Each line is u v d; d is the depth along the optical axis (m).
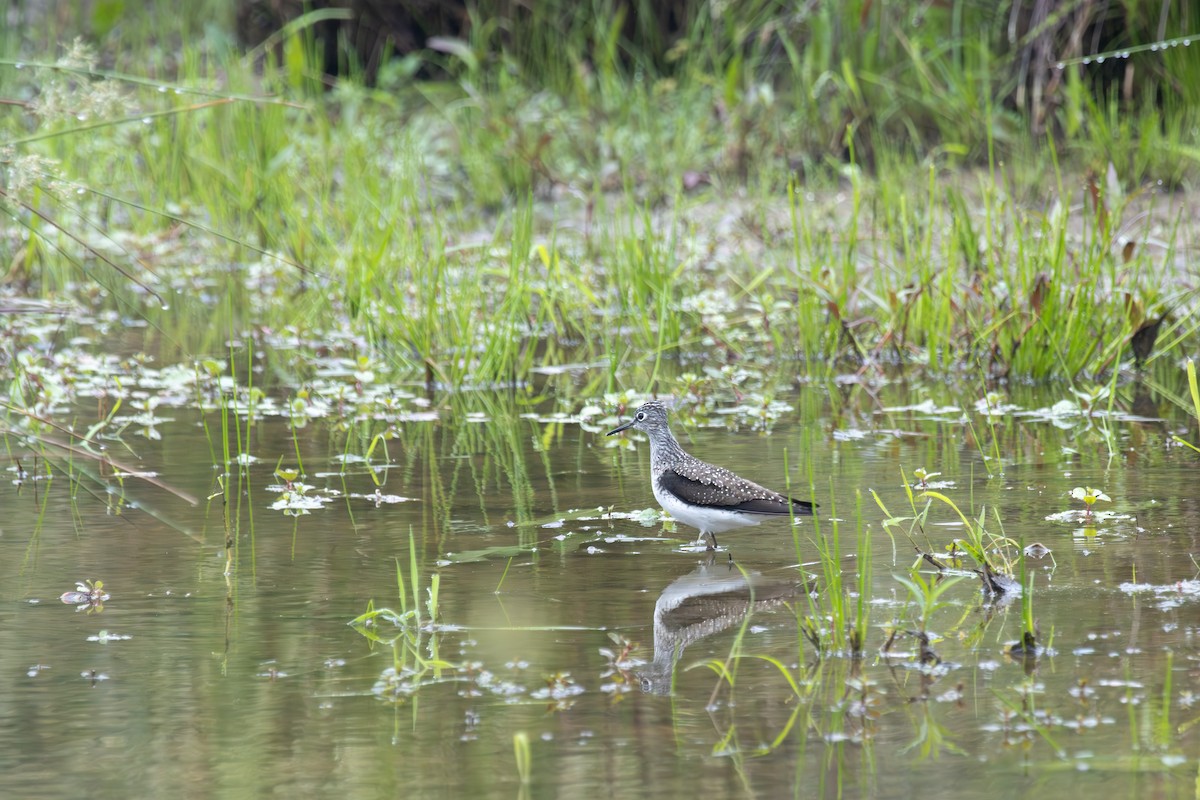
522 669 7.88
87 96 10.70
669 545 10.02
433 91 26.95
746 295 18.67
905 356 16.22
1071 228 19.31
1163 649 7.92
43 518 10.59
